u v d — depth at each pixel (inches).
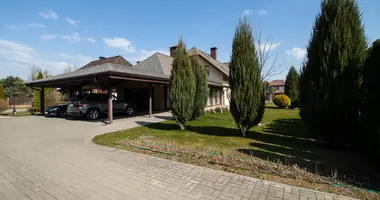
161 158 158.9
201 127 327.6
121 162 150.2
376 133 135.5
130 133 271.0
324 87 183.8
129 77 354.3
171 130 297.6
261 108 240.8
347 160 156.9
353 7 180.4
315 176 119.6
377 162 148.3
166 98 638.5
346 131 183.8
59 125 346.9
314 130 200.4
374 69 136.6
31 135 260.7
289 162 150.5
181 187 107.7
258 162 144.3
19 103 962.1
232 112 251.9
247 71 234.7
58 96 797.9
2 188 108.0
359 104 169.9
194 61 403.5
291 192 100.5
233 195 98.0
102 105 441.1
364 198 93.6
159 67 637.3
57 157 163.9
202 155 163.5
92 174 127.3
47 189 106.7
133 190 105.0
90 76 338.6
